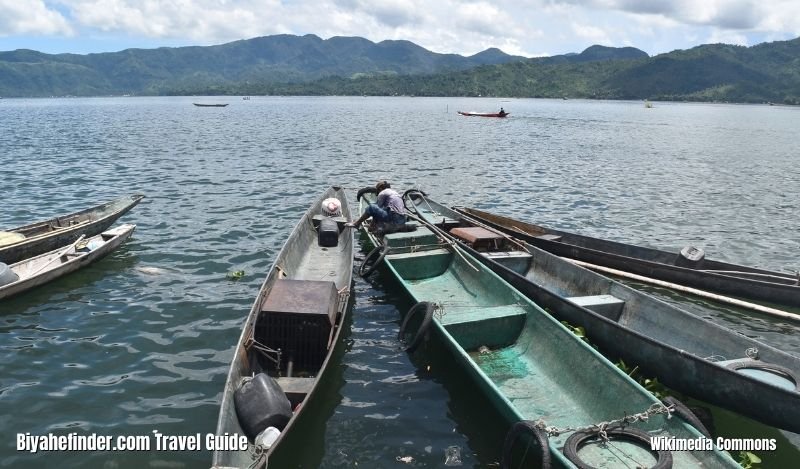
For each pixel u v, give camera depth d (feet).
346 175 101.86
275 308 30.07
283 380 27.99
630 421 24.35
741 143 186.29
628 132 228.22
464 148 151.64
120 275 46.73
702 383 28.27
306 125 233.35
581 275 42.06
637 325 36.76
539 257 46.75
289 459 25.08
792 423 25.12
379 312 41.50
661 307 35.42
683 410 23.95
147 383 31.22
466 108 476.95
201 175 97.30
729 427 29.12
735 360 28.76
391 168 111.75
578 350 30.01
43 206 72.02
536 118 322.75
